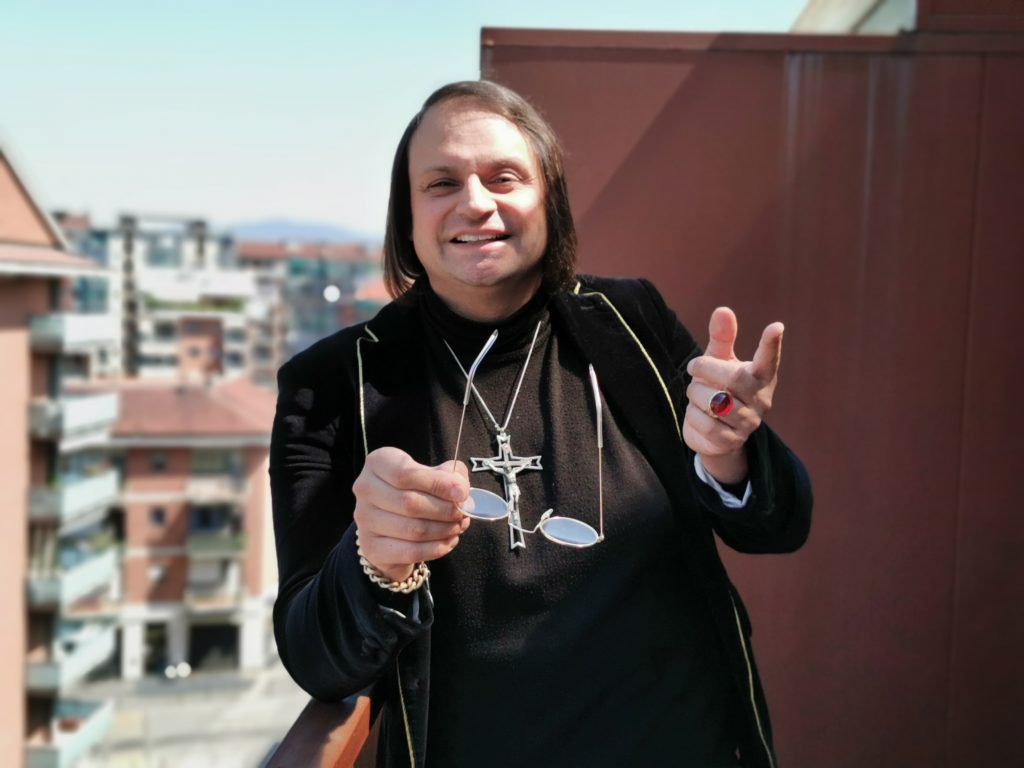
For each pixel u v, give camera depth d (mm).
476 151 1182
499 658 1157
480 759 1174
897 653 2152
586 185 2164
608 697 1173
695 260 2164
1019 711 2127
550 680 1159
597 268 2168
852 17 2633
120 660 37062
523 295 1260
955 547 2133
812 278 2146
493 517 1083
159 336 55031
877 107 2119
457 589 1158
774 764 1253
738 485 1131
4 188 22219
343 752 1114
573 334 1252
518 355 1255
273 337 58062
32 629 24812
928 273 2123
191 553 37219
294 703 36594
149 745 32688
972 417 2123
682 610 1216
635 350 1245
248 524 37594
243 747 32688
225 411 37594
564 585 1160
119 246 58062
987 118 2098
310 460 1233
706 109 2145
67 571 25766
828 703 2164
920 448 2135
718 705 1234
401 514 955
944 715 2145
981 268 2113
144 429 35656
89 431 26594
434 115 1223
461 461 1197
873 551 2146
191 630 37938
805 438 2154
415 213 1221
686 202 2158
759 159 2146
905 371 2133
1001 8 2080
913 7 2104
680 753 1195
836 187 2135
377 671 1080
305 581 1160
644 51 2143
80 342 25375
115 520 36219
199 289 55594
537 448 1213
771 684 2172
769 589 2164
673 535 1210
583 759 1167
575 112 2156
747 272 2156
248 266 62906
